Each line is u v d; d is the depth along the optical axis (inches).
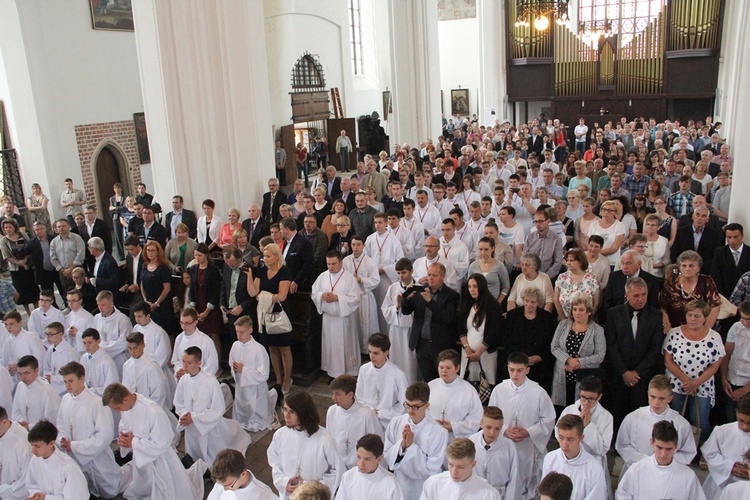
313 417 181.5
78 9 594.6
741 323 217.2
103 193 639.1
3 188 562.9
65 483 194.4
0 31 543.8
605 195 358.6
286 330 288.5
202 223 390.9
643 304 221.9
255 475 240.5
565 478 141.3
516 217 397.1
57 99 578.6
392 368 221.8
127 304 349.1
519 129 845.8
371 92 1114.1
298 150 912.9
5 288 361.7
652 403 185.3
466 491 160.9
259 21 416.2
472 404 208.1
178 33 380.2
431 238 293.6
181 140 394.6
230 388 294.4
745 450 179.6
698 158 657.0
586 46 1042.1
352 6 1079.6
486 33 1071.6
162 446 211.8
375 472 167.0
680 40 970.1
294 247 319.3
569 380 239.3
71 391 219.6
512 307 265.1
